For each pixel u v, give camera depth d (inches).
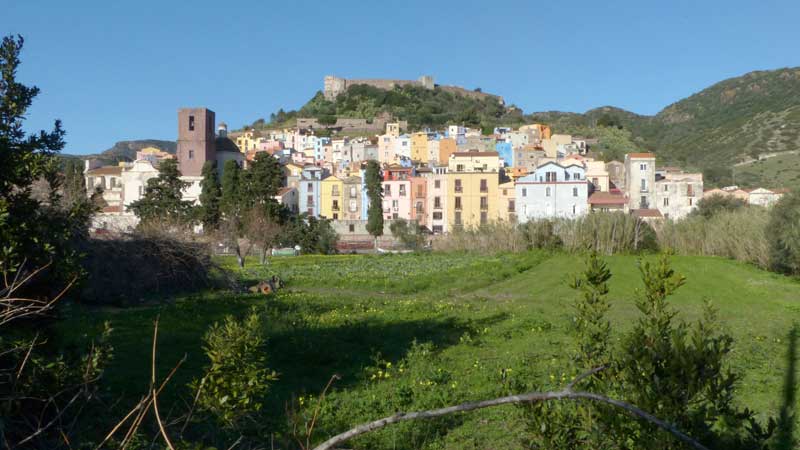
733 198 3120.1
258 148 6314.0
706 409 221.8
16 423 274.2
